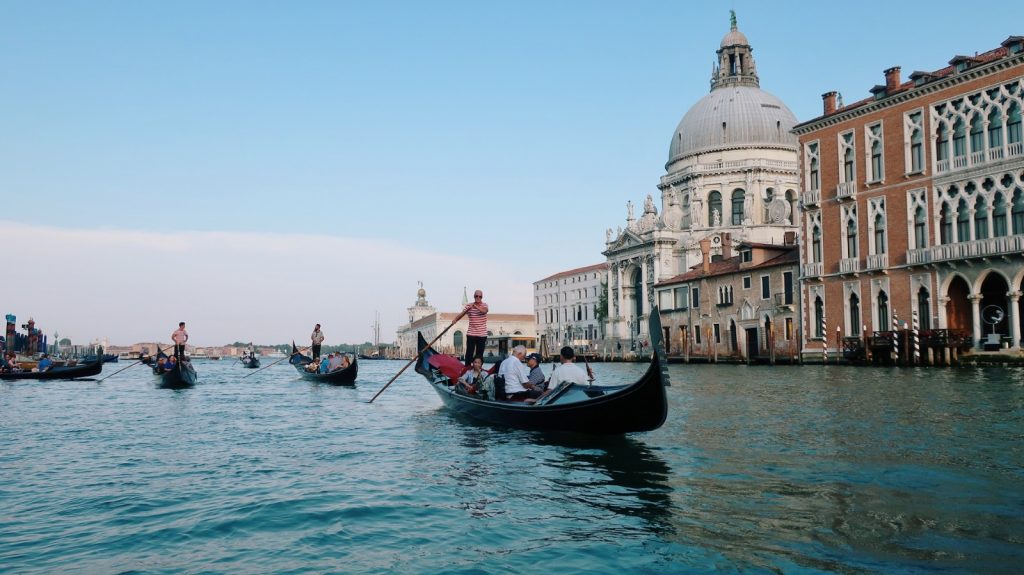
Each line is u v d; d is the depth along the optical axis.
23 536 6.77
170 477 9.46
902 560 5.62
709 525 6.73
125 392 27.05
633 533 6.58
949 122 36.84
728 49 84.81
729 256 62.59
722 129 77.44
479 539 6.53
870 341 38.47
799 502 7.44
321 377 32.34
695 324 59.38
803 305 45.53
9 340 68.88
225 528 6.97
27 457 11.14
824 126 43.91
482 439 12.60
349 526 6.99
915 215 38.56
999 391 19.02
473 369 16.44
